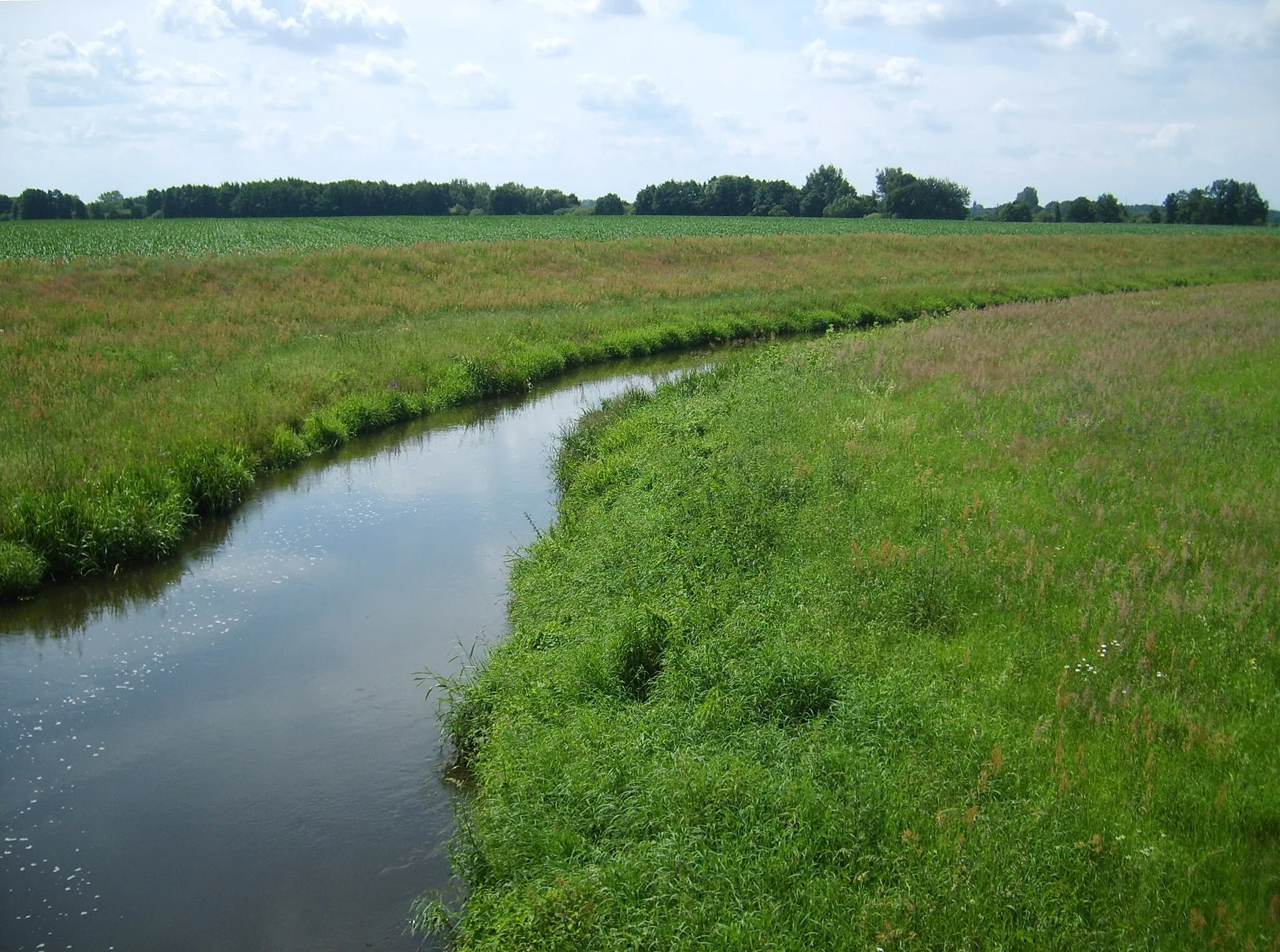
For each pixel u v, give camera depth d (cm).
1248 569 824
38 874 642
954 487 1113
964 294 3994
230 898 616
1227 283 4603
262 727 825
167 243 4881
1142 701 659
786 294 3838
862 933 461
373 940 577
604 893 512
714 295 3788
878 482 1143
